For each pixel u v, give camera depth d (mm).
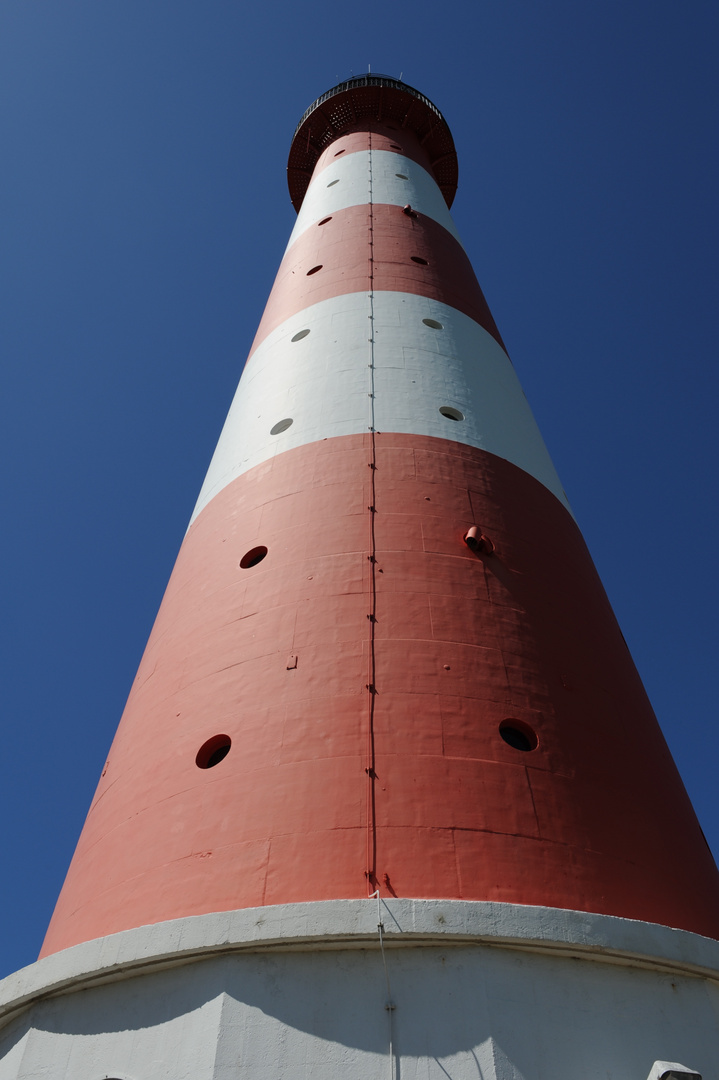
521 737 11914
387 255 22391
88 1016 9938
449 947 9219
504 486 16109
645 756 13039
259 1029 8773
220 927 9375
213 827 10766
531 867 10125
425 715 11398
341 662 12078
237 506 15984
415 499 14789
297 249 24656
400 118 33094
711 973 9898
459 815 10383
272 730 11562
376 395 17094
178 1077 8734
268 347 20516
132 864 11102
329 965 9188
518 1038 8641
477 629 12773
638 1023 9203
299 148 33594
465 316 21234
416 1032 8633
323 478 15289
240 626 13359
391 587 13102
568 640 13789
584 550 17188
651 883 10945
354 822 10258
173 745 12336
